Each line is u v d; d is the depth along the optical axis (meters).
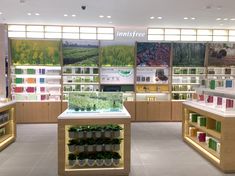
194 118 6.95
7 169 5.10
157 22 10.90
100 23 11.23
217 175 4.81
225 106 5.27
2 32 10.27
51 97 10.43
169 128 9.27
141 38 12.32
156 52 10.68
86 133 4.89
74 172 4.74
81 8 8.44
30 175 4.79
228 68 10.81
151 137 7.84
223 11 8.79
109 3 7.82
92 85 10.70
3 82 10.24
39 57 10.39
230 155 4.92
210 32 12.62
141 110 10.59
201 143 6.39
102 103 5.23
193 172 4.95
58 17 9.91
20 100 10.28
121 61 10.61
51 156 5.93
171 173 4.89
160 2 7.69
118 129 4.94
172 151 6.36
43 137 7.80
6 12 8.98
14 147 6.70
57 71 10.55
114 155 4.90
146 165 5.34
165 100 10.80
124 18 10.12
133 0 7.52
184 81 10.92
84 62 10.54
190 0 7.48
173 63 10.73
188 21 10.62
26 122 10.18
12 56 10.30
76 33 12.17
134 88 10.72
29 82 10.45
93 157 4.86
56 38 11.10
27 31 11.80
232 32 12.60
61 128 4.72
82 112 5.04
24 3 7.80
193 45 10.70
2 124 6.81
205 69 10.84
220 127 5.46
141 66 10.70
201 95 7.00
